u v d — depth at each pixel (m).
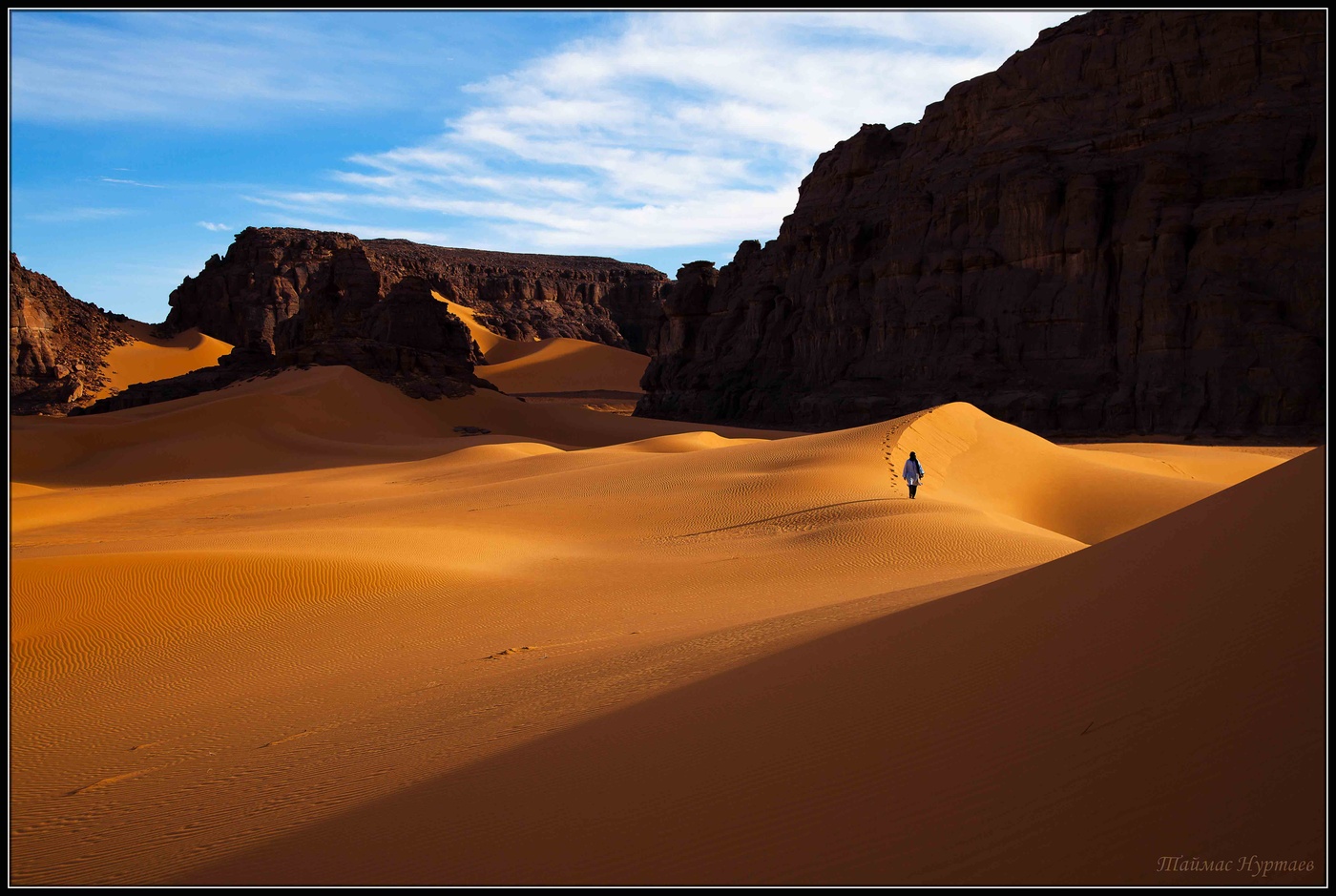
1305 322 69.25
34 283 163.25
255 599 17.97
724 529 27.23
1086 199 80.31
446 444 78.75
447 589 19.36
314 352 108.88
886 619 9.81
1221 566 6.49
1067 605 7.39
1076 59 91.44
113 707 12.58
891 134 116.75
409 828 6.06
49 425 79.44
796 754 6.02
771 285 114.25
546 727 8.22
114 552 20.56
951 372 85.50
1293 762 4.03
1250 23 80.00
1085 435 74.62
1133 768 4.51
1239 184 75.25
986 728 5.59
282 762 8.92
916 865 4.25
